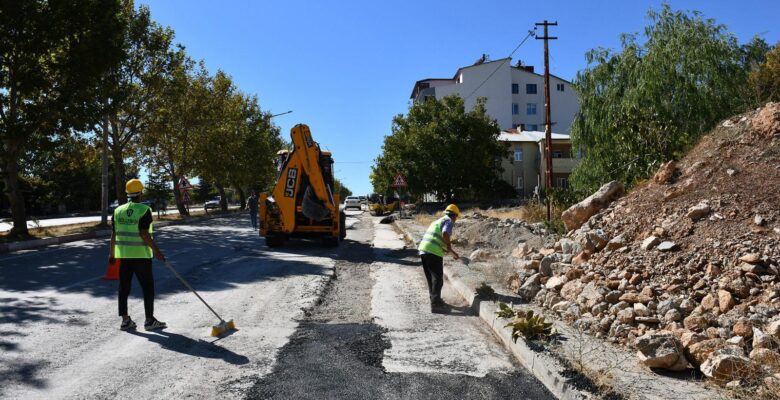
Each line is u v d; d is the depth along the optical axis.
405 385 4.53
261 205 15.91
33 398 4.15
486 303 7.24
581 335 5.41
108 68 20.45
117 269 9.61
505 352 5.52
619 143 15.54
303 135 15.30
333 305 7.88
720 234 6.66
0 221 34.94
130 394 4.28
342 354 5.40
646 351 4.57
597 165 19.03
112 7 20.33
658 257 6.77
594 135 21.08
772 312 4.88
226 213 47.44
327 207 15.55
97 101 21.44
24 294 8.20
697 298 5.65
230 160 41.19
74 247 16.28
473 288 8.21
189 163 38.09
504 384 4.57
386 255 14.31
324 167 17.33
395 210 46.41
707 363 4.23
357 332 6.27
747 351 4.45
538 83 65.12
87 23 19.48
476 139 40.69
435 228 7.71
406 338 6.04
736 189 7.57
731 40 18.92
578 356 4.82
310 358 5.25
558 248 8.96
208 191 63.97
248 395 4.29
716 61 18.14
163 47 27.89
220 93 39.47
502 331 5.97
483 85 63.47
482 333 6.28
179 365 5.00
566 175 47.81
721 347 4.46
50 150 20.91
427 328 6.50
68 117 19.64
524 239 13.91
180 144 37.25
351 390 4.41
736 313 5.06
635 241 7.70
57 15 18.64
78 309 7.21
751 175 7.80
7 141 19.02
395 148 41.75
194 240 18.52
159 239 18.95
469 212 29.08
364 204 73.50
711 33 18.94
